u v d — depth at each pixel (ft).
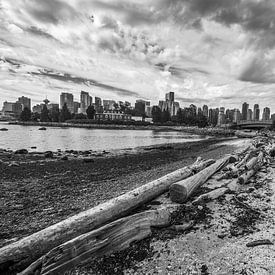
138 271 11.64
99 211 15.60
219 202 20.35
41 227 18.29
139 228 14.46
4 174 37.04
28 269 11.17
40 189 29.22
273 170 33.94
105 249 12.74
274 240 13.80
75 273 11.46
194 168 27.81
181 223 16.35
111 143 114.93
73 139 132.16
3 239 16.30
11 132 183.42
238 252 12.84
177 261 12.34
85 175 38.55
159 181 22.25
